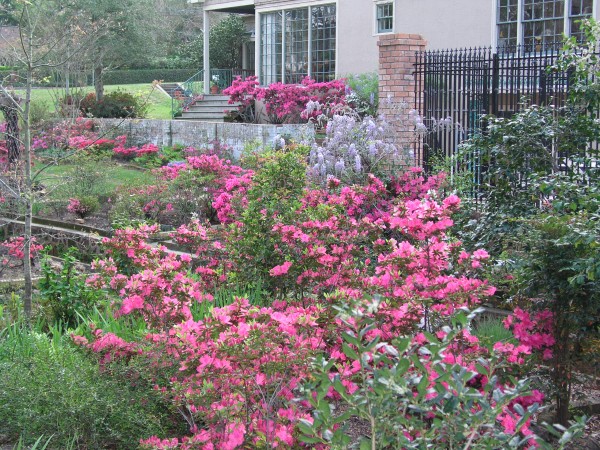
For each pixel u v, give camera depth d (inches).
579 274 171.0
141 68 1594.5
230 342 146.5
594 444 178.9
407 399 108.3
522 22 582.9
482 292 180.5
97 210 518.0
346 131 413.1
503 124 267.7
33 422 166.9
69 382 172.7
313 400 115.1
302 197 285.3
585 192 228.7
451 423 108.3
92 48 824.9
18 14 405.4
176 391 156.9
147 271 188.5
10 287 337.4
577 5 546.6
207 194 472.1
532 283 189.0
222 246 286.8
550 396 184.9
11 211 481.1
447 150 437.1
